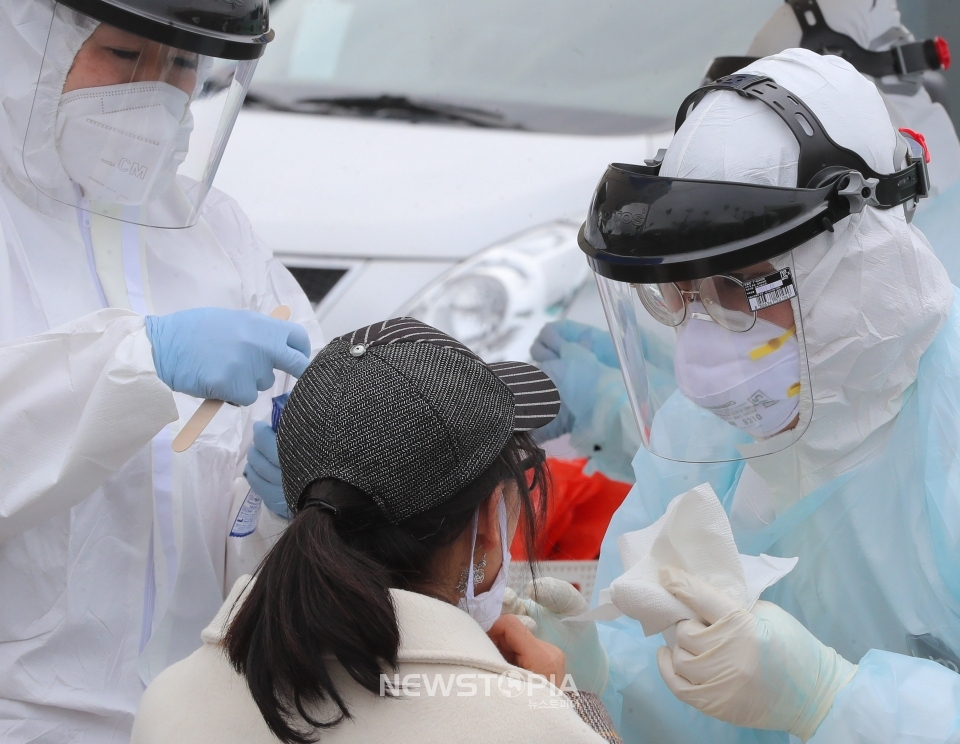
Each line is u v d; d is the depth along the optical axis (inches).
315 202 236.7
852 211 122.0
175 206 167.8
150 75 144.1
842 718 117.8
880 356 129.0
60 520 141.7
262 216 234.4
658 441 146.2
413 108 255.4
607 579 163.6
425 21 266.1
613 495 209.3
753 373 131.5
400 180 242.7
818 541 138.9
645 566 130.7
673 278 125.3
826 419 135.4
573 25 269.1
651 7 272.8
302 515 88.1
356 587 82.9
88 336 133.0
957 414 126.4
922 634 130.1
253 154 242.7
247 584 99.5
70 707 143.7
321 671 83.3
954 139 256.8
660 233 125.1
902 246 127.5
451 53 264.2
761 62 137.9
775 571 129.4
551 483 116.6
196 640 163.9
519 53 265.6
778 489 146.1
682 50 271.1
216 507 166.7
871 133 128.3
